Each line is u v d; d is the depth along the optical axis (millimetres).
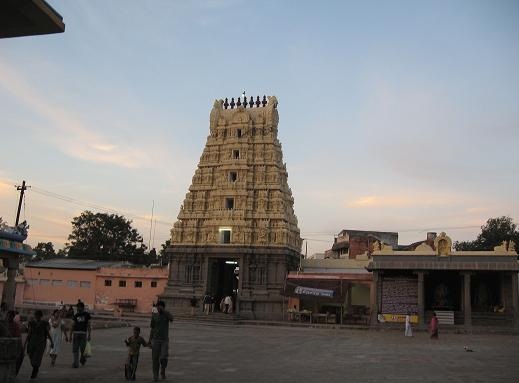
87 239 96312
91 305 66625
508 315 46344
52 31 10188
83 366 20016
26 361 20781
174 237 65188
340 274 56438
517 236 85562
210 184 67312
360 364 22422
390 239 85062
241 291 60969
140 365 21203
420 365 22266
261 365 21719
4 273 67125
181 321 54250
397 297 49344
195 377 18047
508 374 19734
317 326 50062
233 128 68562
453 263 47031
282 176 68375
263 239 62250
